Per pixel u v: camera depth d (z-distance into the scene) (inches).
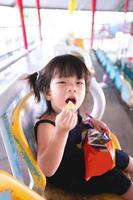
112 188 31.4
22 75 35.0
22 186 14.6
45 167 26.0
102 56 241.4
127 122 102.1
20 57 66.1
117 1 190.7
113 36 253.9
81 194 31.5
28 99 32.2
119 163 35.6
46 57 73.2
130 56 150.6
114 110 115.7
